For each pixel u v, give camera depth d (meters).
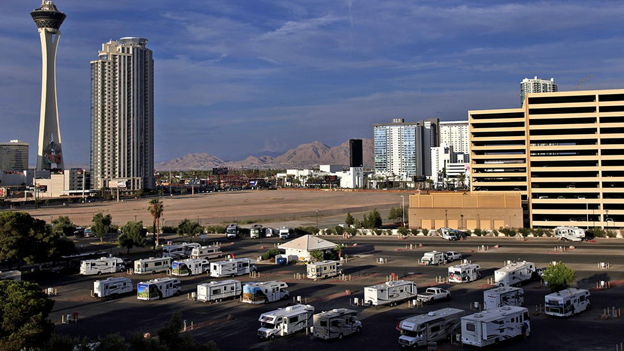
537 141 152.88
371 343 51.94
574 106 149.00
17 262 102.56
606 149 146.12
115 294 75.38
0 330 45.28
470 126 174.38
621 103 145.12
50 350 42.25
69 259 101.75
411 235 146.25
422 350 49.62
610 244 118.81
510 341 51.19
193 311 66.12
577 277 81.50
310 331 56.88
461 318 50.56
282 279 85.88
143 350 40.84
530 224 149.50
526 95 159.00
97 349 41.41
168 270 96.06
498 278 75.38
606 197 144.50
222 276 88.00
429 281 81.31
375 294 65.19
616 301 66.19
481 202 154.12
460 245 123.12
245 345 51.94
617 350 48.06
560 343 50.56
